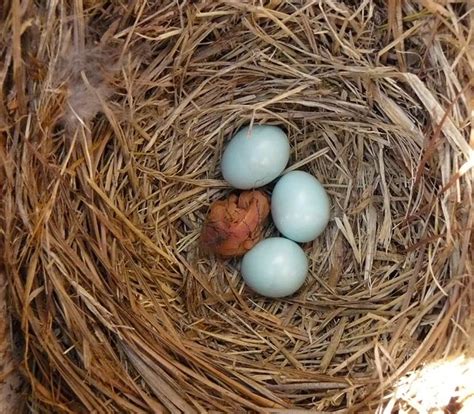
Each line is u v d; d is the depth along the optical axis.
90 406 0.19
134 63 0.20
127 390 0.19
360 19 0.20
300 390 0.21
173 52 0.21
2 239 0.19
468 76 0.19
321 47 0.21
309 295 0.23
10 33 0.18
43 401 0.19
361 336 0.22
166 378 0.20
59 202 0.19
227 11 0.20
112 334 0.20
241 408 0.20
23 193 0.18
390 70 0.20
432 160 0.21
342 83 0.22
